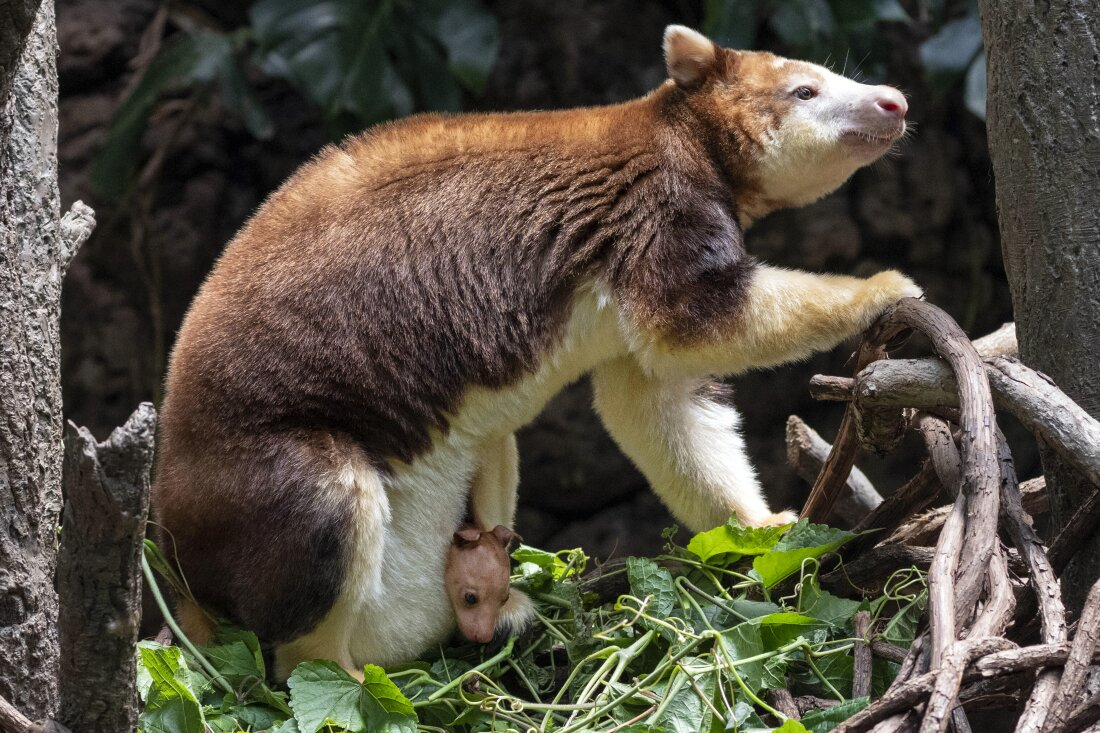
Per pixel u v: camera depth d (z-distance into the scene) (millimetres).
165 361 17922
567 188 8398
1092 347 6973
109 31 17953
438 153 8406
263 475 7453
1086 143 6922
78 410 17969
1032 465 17406
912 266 18406
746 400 18203
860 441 7539
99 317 17953
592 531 18156
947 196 18422
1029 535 6211
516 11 18125
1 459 6418
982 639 5246
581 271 8352
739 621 7328
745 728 6492
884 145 8914
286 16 15656
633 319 8289
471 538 7762
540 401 8523
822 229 17906
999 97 7227
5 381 6426
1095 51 6883
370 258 7992
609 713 6699
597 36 18000
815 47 15523
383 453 7906
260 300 7879
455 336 8055
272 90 18422
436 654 7969
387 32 15852
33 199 6781
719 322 8156
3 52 5379
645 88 18062
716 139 8891
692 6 18297
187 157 18125
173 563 7836
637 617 7105
